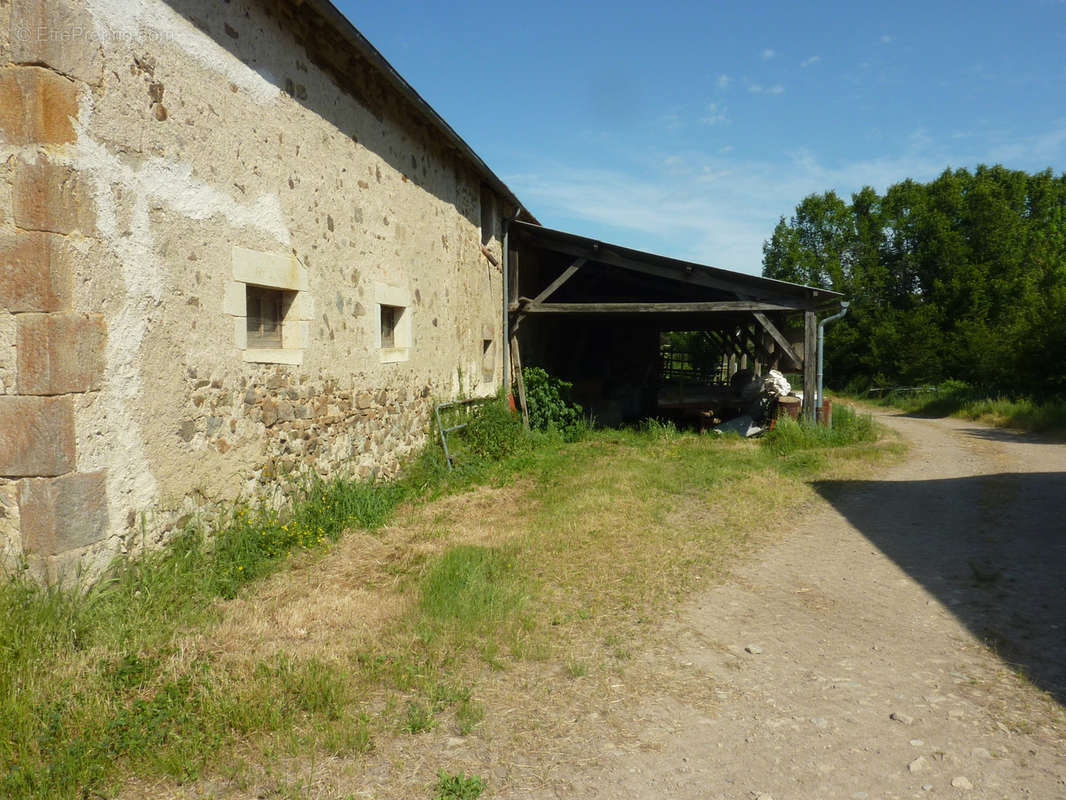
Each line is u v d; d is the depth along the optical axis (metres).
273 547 4.97
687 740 2.88
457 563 4.84
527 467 9.05
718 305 11.52
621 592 4.59
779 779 2.61
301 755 2.70
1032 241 29.44
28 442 3.57
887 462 9.96
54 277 3.59
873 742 2.86
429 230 8.55
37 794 2.38
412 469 7.89
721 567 5.19
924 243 30.14
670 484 7.85
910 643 3.87
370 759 2.70
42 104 3.55
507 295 11.48
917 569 5.20
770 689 3.34
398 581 4.59
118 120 3.97
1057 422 14.38
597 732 2.93
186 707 2.96
